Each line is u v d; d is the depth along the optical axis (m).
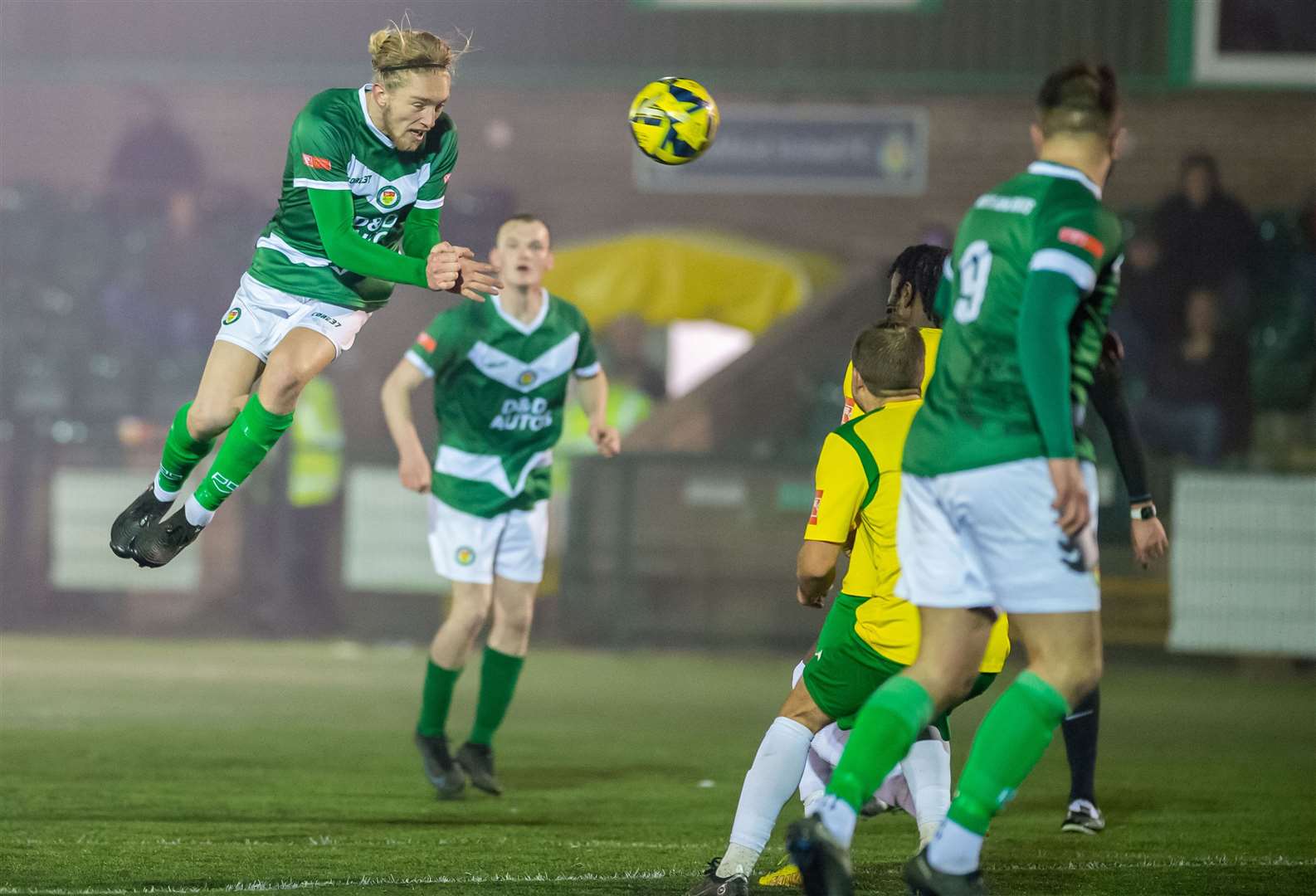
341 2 59.72
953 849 12.17
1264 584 42.75
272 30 59.84
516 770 24.20
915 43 58.59
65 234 53.12
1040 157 12.50
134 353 50.97
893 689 12.45
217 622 47.31
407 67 15.62
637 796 21.70
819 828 11.66
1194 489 42.94
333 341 16.52
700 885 14.11
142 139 57.09
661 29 59.47
